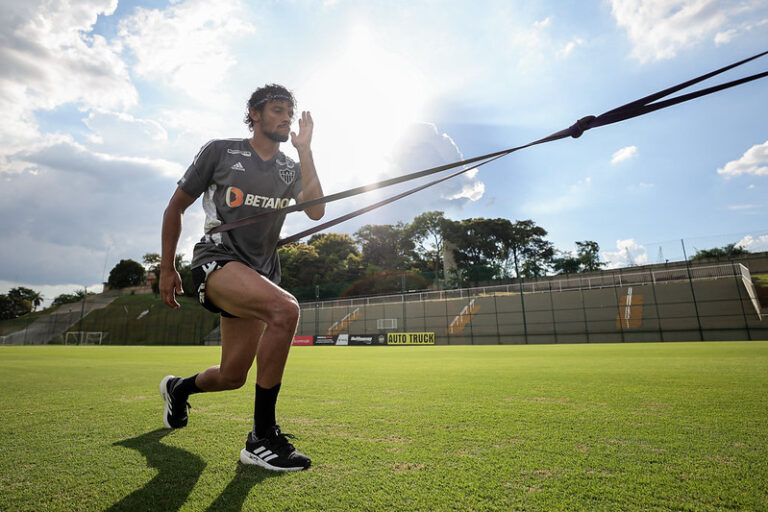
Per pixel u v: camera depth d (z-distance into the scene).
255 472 1.74
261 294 1.86
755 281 29.30
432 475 1.66
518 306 31.50
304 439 2.24
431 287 50.88
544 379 5.11
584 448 2.01
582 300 29.64
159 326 50.78
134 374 6.62
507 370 6.57
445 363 8.73
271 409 1.83
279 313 1.82
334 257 58.47
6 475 1.71
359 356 13.11
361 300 40.59
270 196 2.21
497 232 60.22
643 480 1.57
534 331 30.47
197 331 48.56
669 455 1.88
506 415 2.84
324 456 1.93
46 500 1.46
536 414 2.86
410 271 53.31
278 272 2.48
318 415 2.90
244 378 2.29
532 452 1.95
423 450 2.01
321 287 52.03
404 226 62.94
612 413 2.85
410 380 5.25
